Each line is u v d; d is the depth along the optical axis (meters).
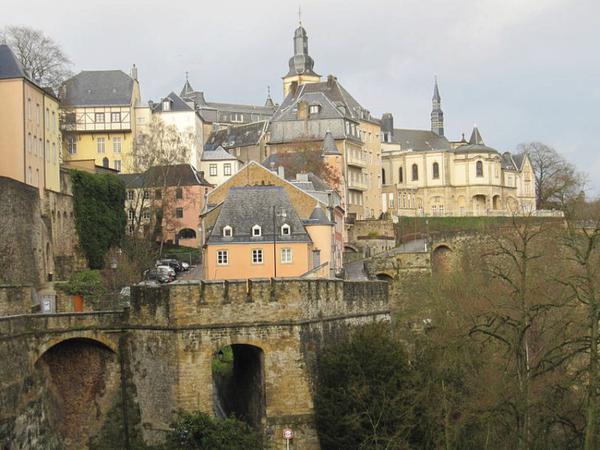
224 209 94.25
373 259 112.31
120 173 149.12
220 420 52.47
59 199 95.88
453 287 88.00
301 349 54.41
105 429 53.91
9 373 47.97
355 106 187.50
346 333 60.53
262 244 92.50
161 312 53.16
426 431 54.44
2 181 79.56
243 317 53.50
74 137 154.38
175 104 175.88
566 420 52.47
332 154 153.00
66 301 84.56
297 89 189.75
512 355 58.53
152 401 53.47
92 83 169.62
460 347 62.22
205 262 95.94
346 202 168.00
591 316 49.97
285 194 95.75
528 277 70.38
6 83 87.94
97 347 54.56
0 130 87.62
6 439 46.16
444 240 125.88
